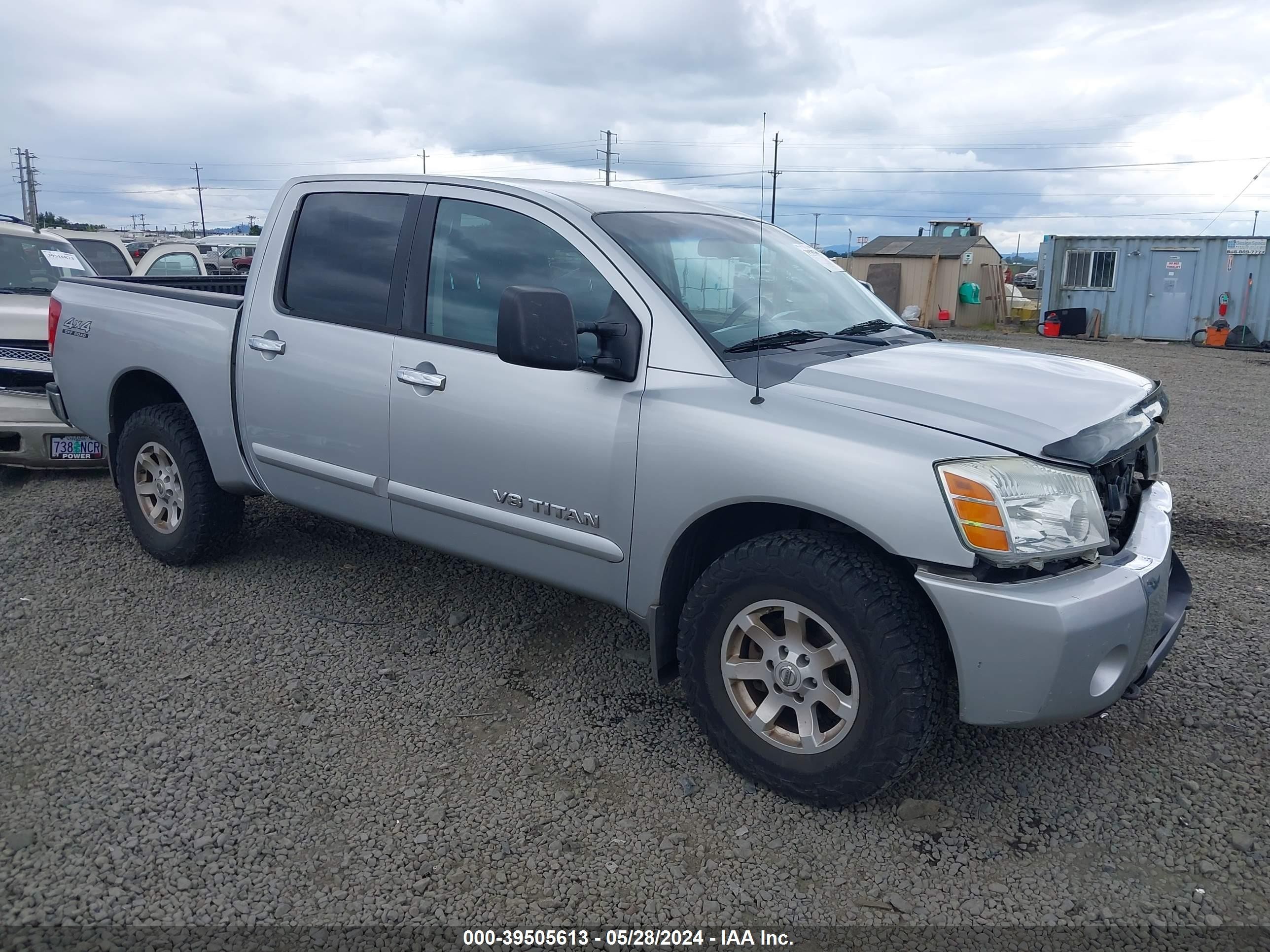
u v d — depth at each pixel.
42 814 2.77
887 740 2.64
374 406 3.69
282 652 3.85
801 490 2.68
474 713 3.43
